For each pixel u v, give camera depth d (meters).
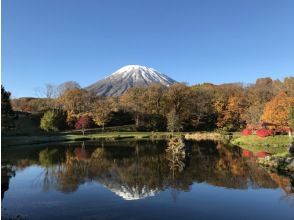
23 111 124.56
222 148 62.16
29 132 93.81
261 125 74.62
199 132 103.69
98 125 116.00
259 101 110.75
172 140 58.19
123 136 94.31
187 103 119.00
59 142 78.56
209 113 118.31
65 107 127.62
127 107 123.19
